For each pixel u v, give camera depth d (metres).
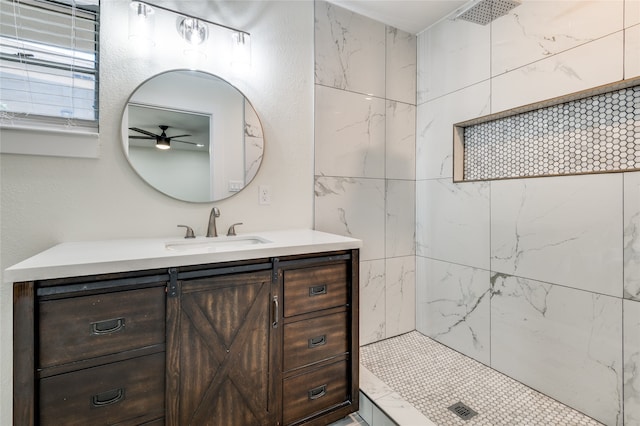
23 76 1.31
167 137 1.57
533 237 1.73
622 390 1.39
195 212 1.65
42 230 1.33
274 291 1.31
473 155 2.13
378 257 2.30
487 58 1.95
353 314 1.53
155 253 1.12
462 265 2.13
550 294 1.65
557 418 1.49
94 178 1.42
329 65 2.06
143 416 1.05
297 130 1.96
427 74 2.37
